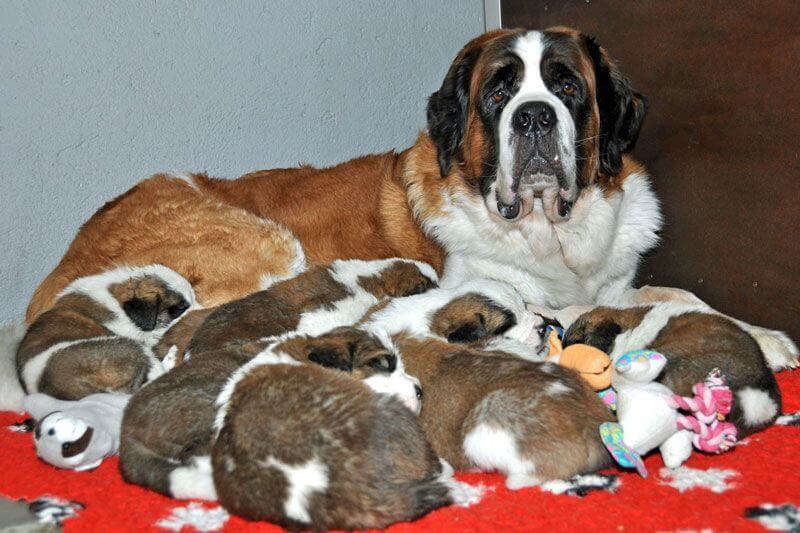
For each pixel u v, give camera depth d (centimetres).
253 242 202
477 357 151
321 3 230
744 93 182
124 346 173
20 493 146
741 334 154
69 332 177
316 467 132
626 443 138
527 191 180
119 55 219
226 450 137
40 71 215
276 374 143
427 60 239
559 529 131
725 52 185
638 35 203
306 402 137
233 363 153
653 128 204
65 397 169
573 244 189
